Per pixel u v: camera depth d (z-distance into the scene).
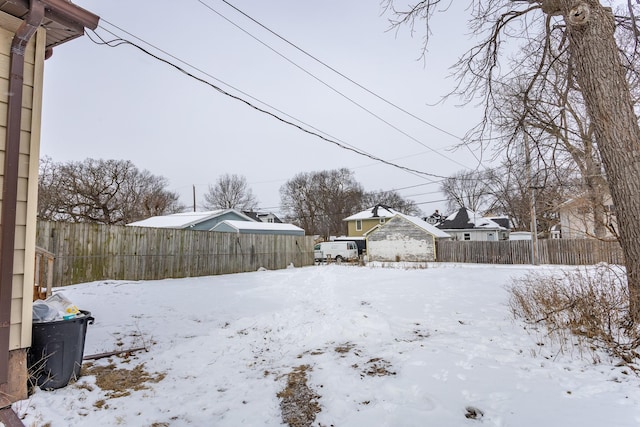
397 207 55.41
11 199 2.80
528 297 5.52
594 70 4.22
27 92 3.00
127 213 34.06
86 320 3.44
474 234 31.02
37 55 3.07
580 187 7.21
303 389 3.22
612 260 5.50
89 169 30.42
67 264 9.16
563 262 19.31
